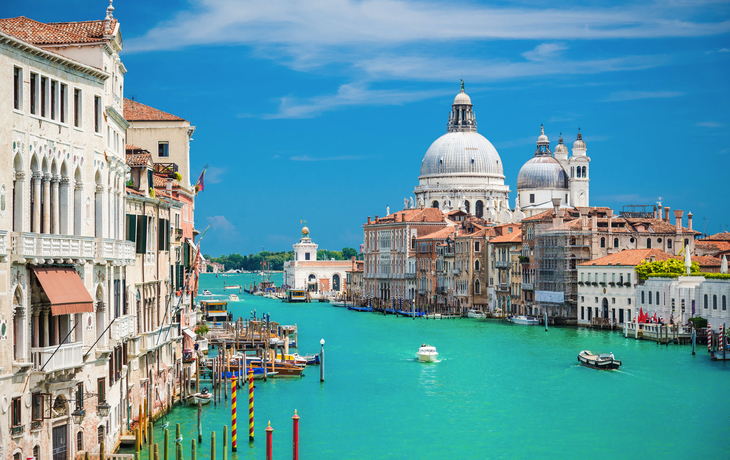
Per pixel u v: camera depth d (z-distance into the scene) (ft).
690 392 226.58
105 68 126.93
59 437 115.96
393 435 178.81
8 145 102.42
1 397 102.17
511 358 297.53
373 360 294.46
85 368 121.60
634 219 451.12
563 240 440.86
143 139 218.18
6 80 102.12
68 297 110.42
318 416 195.31
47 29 128.06
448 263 561.02
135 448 140.87
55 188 113.19
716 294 326.24
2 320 102.12
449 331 411.34
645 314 374.02
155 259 169.27
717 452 167.53
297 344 349.20
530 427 187.01
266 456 152.46
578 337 370.12
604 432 182.91
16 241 104.12
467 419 194.49
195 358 203.72
